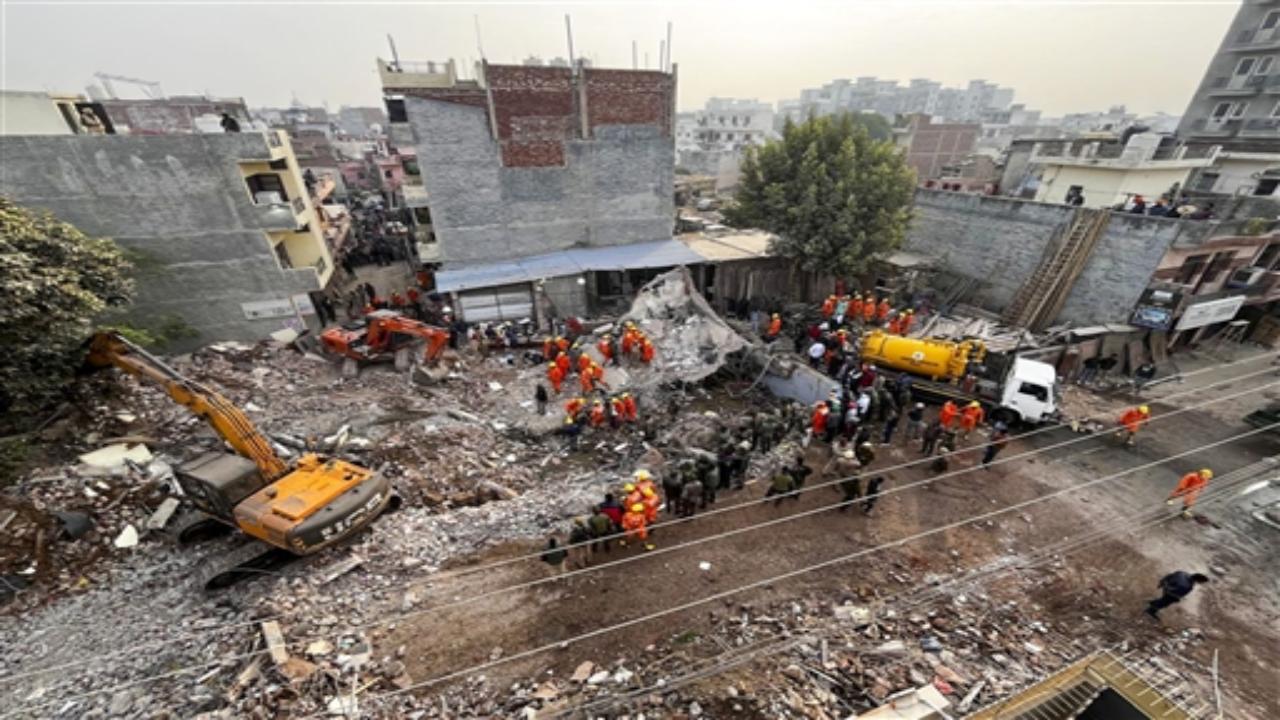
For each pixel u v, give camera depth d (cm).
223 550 1222
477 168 2761
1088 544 1435
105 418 1568
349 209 5409
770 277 3198
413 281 3772
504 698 930
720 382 2277
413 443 1702
